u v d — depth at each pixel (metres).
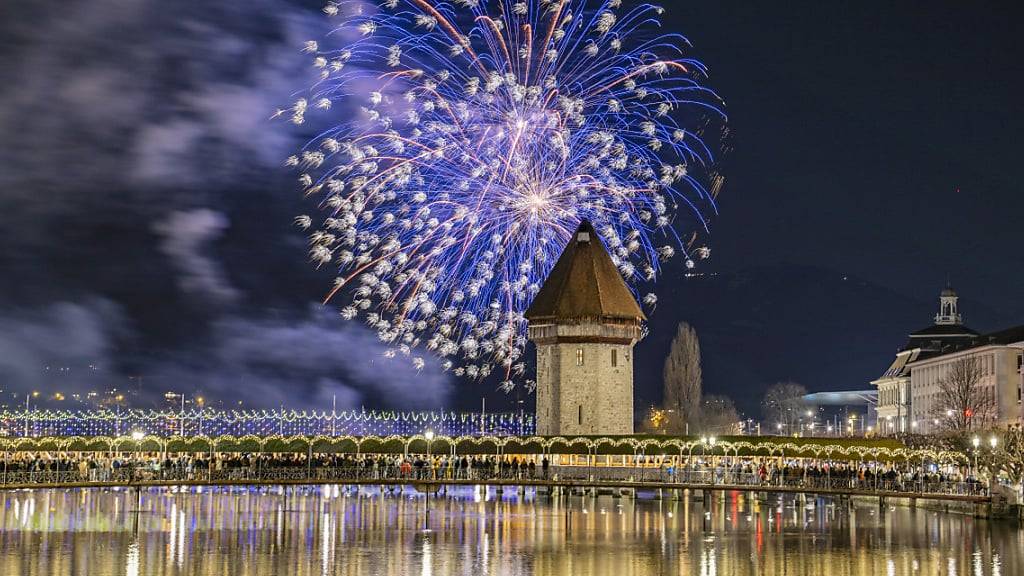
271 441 118.12
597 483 115.00
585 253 146.12
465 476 120.94
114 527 104.31
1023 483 110.19
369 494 145.38
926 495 108.06
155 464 118.00
